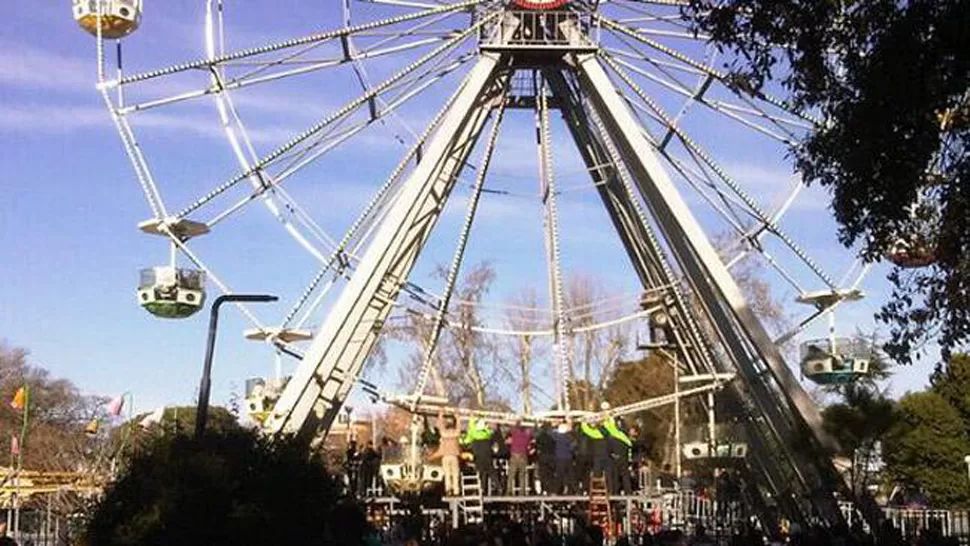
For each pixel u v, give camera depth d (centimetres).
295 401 3072
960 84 1291
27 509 2783
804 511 3222
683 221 3216
